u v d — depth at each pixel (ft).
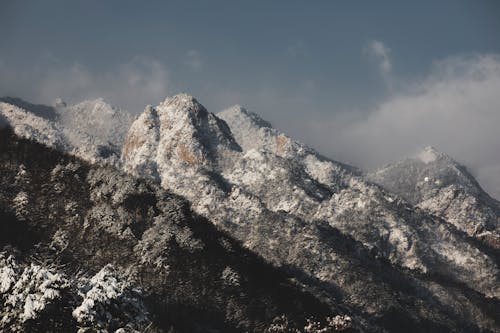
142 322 460.55
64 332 422.00
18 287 427.74
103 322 432.25
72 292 437.58
